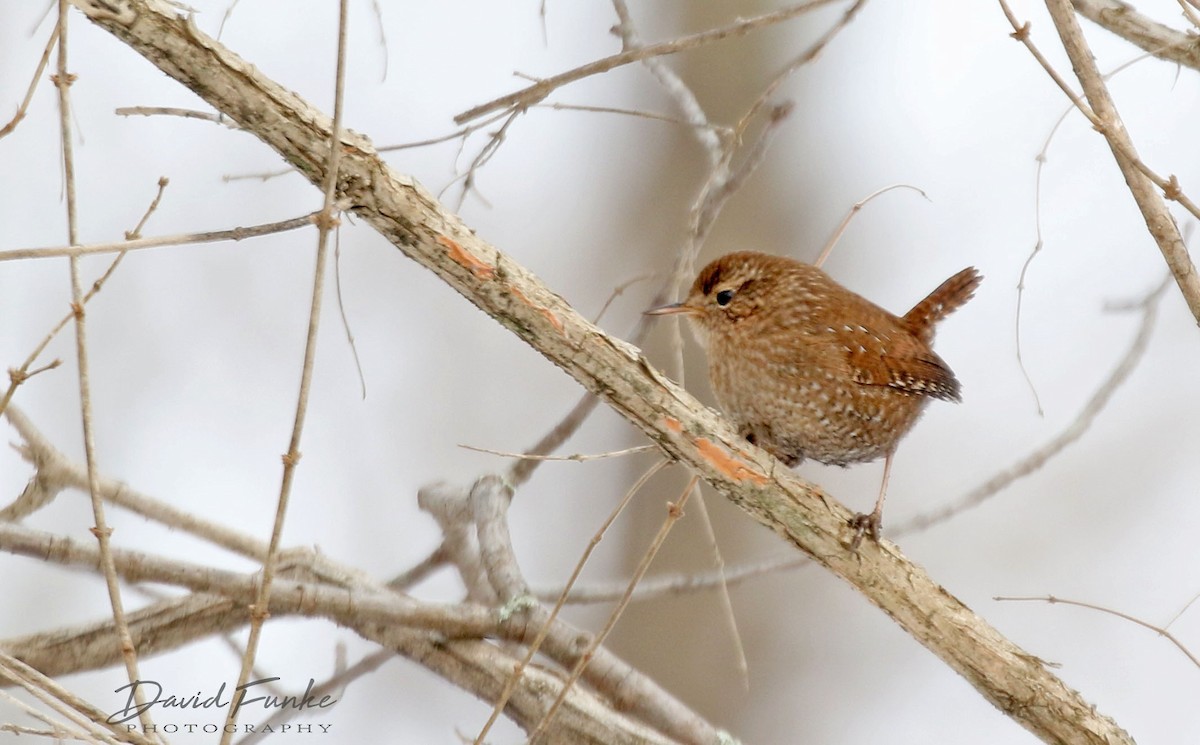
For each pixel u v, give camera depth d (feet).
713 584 29.09
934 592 23.21
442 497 28.96
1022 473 29.71
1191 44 24.97
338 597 24.38
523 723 25.05
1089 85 20.34
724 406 30.27
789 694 42.32
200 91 18.52
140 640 24.03
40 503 25.23
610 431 43.86
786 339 28.60
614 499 42.78
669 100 43.70
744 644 41.75
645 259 43.21
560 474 43.47
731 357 29.53
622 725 24.90
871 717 41.86
